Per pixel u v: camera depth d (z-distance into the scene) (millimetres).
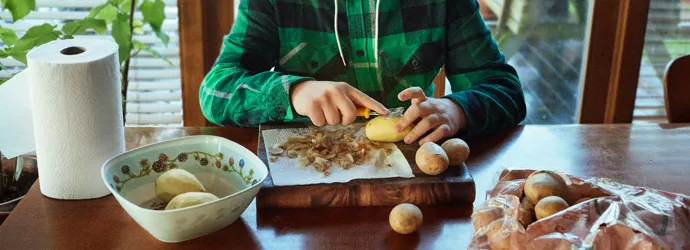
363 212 955
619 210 758
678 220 758
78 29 1646
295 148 1071
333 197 955
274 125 1182
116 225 908
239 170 986
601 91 2104
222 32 1909
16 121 1025
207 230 875
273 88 1154
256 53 1378
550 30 2055
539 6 2027
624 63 2043
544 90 2139
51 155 949
